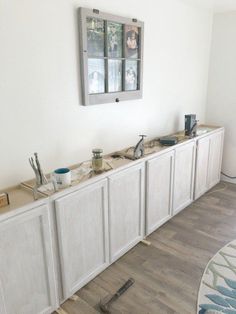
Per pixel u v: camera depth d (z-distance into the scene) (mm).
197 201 3258
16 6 1565
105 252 2072
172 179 2686
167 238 2525
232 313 1722
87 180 1803
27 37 1651
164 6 2650
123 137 2533
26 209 1472
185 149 2807
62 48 1858
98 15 1991
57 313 1759
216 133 3373
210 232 2611
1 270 1422
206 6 3059
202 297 1847
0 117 1613
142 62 2500
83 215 1819
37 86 1766
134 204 2273
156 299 1843
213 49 3535
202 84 3588
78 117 2078
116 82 2309
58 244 1698
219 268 2119
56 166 1999
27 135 1774
